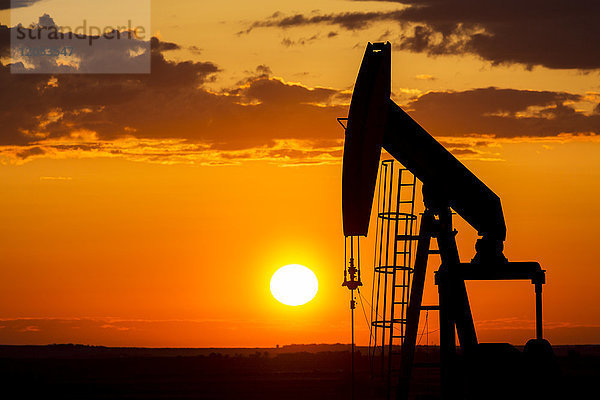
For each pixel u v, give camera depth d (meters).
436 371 87.31
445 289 25.98
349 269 26.58
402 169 26.88
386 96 24.27
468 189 26.11
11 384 79.75
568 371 87.31
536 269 25.55
